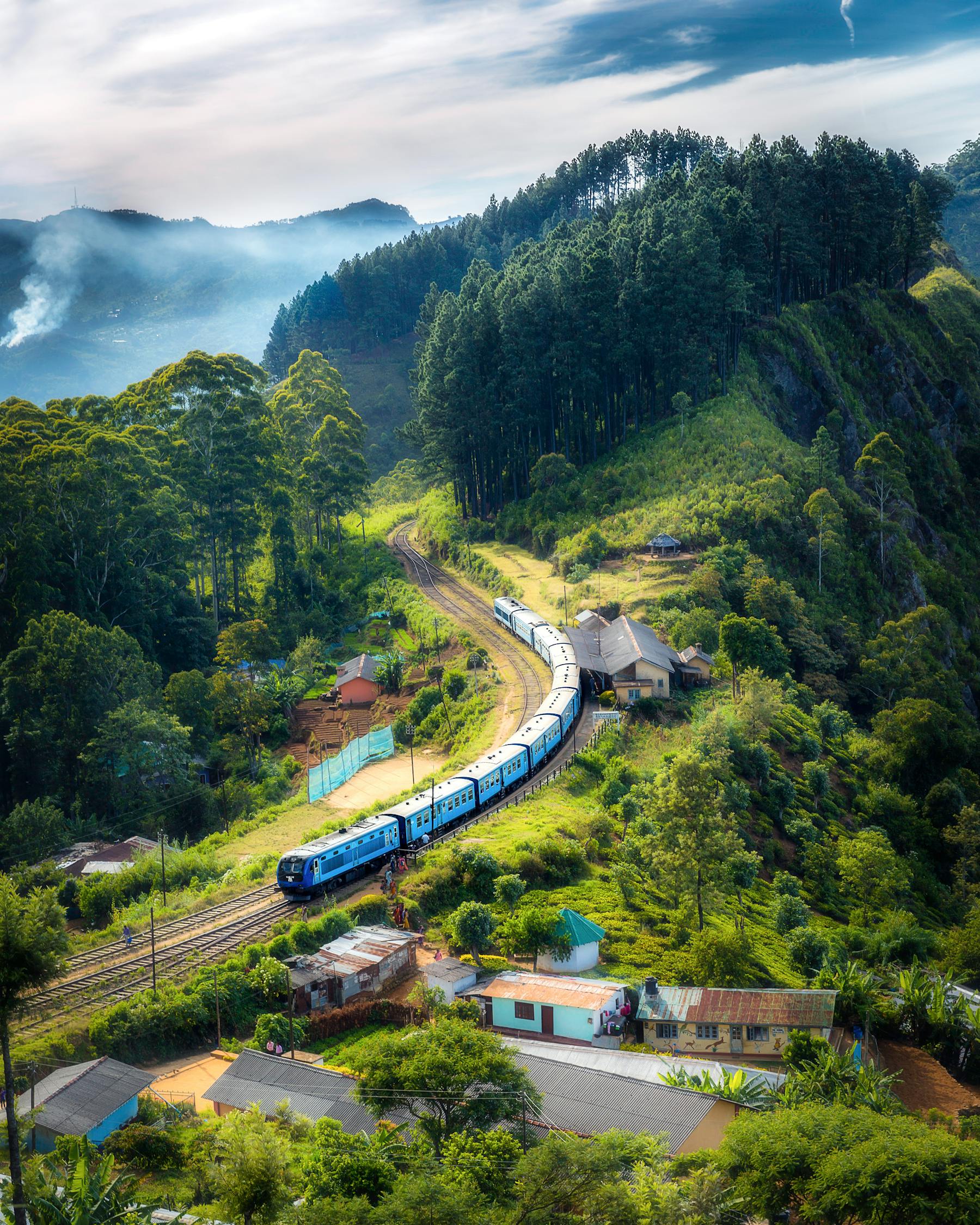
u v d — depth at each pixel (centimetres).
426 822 9188
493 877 8225
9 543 14400
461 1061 4744
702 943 7188
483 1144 4409
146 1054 6425
